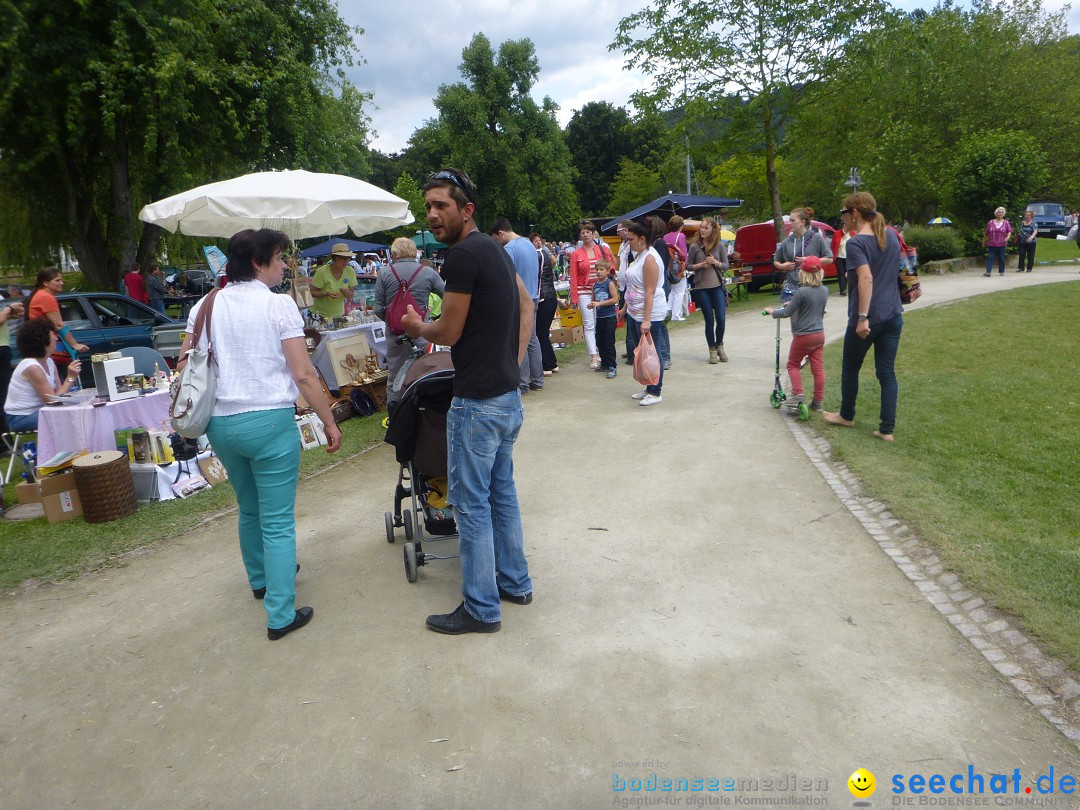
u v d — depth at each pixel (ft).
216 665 10.89
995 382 23.86
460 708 9.45
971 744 8.36
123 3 44.55
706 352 33.94
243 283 11.19
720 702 9.27
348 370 26.94
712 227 30.71
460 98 143.84
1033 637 10.09
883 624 10.87
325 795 8.09
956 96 76.89
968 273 57.82
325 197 25.45
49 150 46.34
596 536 14.53
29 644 11.92
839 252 47.03
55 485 17.48
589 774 8.16
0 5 41.60
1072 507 14.43
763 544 13.75
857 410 21.76
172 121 48.70
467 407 10.46
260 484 11.21
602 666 10.19
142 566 14.80
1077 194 79.46
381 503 17.54
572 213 155.74
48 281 26.53
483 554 10.97
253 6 53.78
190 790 8.34
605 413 23.93
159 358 24.64
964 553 12.45
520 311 11.06
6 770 8.91
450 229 10.28
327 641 11.32
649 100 64.75
